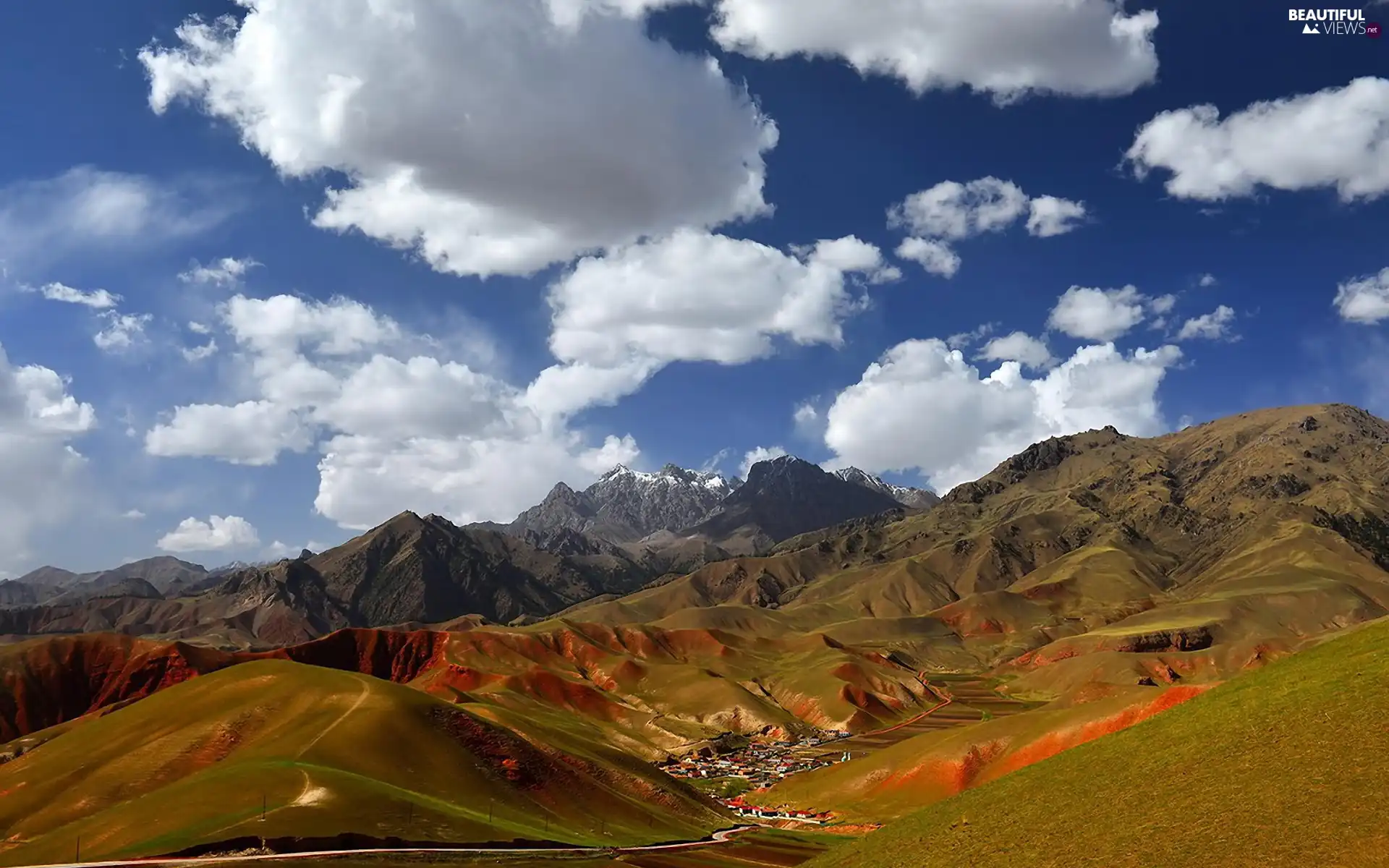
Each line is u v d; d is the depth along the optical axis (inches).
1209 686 6432.1
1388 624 3634.4
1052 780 3644.2
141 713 7411.4
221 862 4594.0
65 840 5103.3
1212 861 2367.1
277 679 7603.4
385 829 5290.4
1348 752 2623.0
